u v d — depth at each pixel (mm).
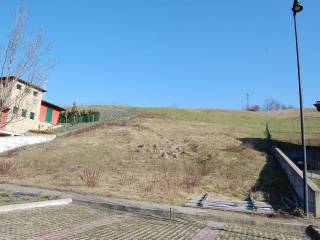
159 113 58031
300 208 16969
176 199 18906
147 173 26047
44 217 12820
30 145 38625
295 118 74750
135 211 15773
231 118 67750
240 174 24859
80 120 57500
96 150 33469
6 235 9695
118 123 46031
